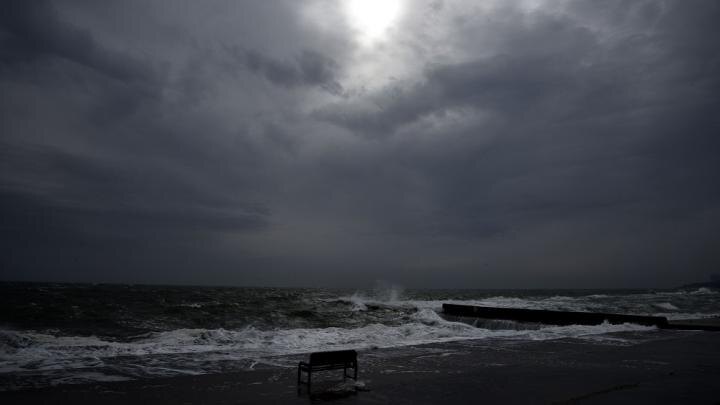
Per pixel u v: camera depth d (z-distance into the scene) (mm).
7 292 49688
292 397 7992
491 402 7676
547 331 21344
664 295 89625
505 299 69500
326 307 44781
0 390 8406
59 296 44688
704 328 21609
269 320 30172
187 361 11891
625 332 20891
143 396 8016
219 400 7758
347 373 10422
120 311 31328
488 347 15406
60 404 7387
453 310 34812
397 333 19953
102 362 11547
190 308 35375
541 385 9133
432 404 7527
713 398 7969
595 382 9461
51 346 13891
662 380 9664
